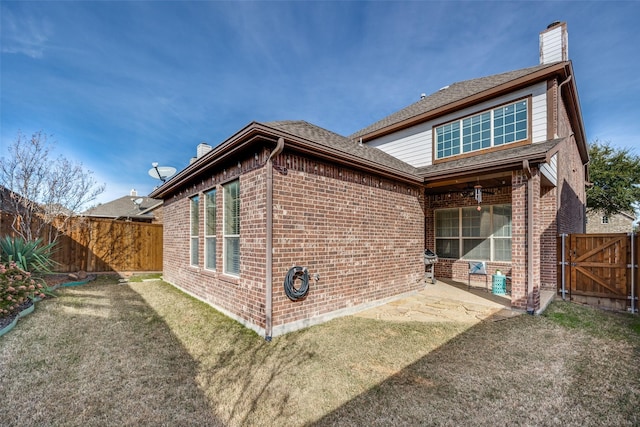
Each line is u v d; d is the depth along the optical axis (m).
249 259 5.35
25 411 2.89
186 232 8.45
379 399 3.20
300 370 3.82
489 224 9.68
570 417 2.91
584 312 6.58
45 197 10.25
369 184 6.86
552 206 8.38
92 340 4.59
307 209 5.51
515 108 8.53
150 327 5.27
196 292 7.58
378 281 6.97
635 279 6.82
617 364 4.02
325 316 5.74
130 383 3.45
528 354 4.31
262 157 5.07
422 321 5.75
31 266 7.20
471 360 4.11
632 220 27.06
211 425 2.78
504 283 8.03
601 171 22.56
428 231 11.02
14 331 4.69
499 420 2.86
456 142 9.73
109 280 10.05
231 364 3.97
